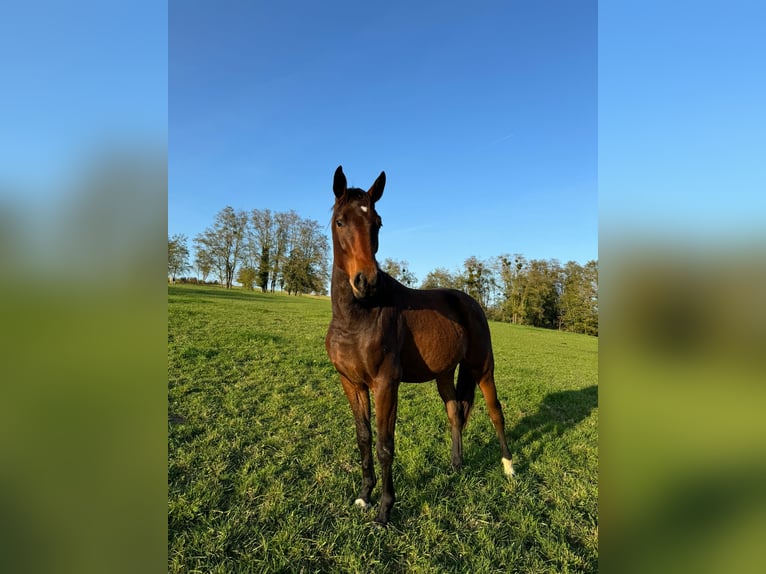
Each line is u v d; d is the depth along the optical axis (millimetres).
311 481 3600
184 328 10969
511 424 5695
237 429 4602
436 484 3607
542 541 2842
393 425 3129
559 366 13773
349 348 3068
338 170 3045
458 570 2555
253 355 8516
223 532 2748
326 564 2600
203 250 38281
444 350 3701
